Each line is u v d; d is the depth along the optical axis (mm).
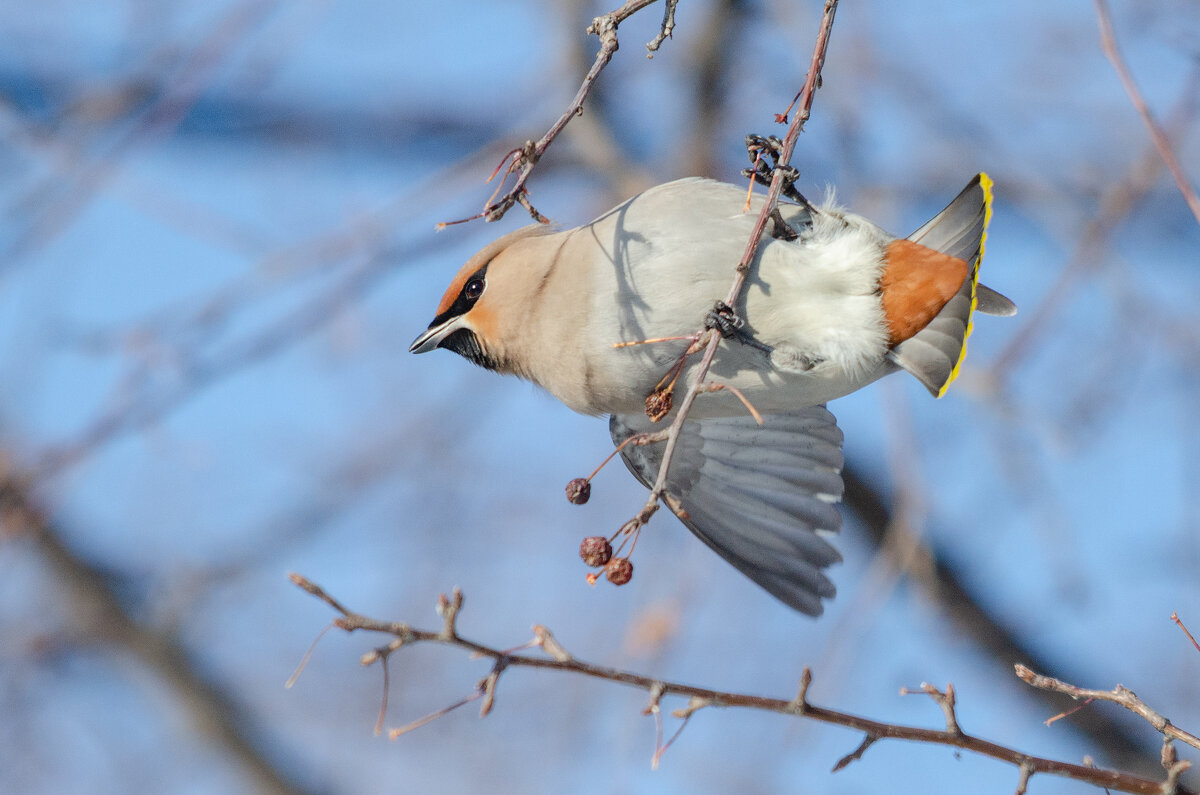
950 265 8406
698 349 8414
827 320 8531
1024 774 7340
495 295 9430
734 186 8938
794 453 10875
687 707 7355
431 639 7047
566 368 9234
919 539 11500
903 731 7391
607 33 7445
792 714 7375
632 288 8750
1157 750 14180
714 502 11047
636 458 10930
